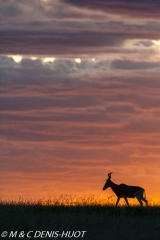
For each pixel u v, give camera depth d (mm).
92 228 77875
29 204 96812
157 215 90438
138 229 78500
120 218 85438
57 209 93062
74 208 93750
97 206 95938
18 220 81000
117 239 73312
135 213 91875
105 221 82188
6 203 97125
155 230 78062
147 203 121438
